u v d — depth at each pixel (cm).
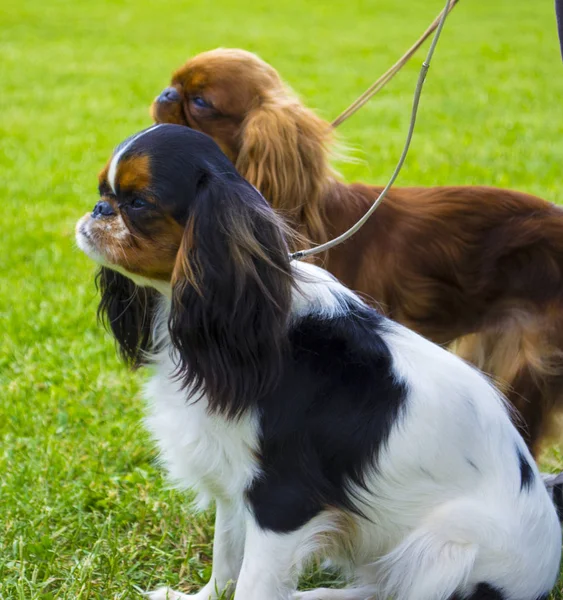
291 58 1798
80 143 1169
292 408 309
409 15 2392
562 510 387
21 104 1413
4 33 2089
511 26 2183
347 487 315
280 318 302
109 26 2212
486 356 442
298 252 350
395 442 311
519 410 427
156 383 342
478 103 1392
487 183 949
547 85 1522
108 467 462
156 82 1592
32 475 441
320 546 325
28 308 652
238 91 454
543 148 1102
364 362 316
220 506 354
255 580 318
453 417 315
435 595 312
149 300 341
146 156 302
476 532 308
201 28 2192
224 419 312
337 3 2625
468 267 436
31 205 906
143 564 392
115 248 307
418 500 314
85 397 533
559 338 419
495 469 317
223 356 302
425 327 444
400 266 437
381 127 1239
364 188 457
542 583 323
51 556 386
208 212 294
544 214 437
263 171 445
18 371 563
